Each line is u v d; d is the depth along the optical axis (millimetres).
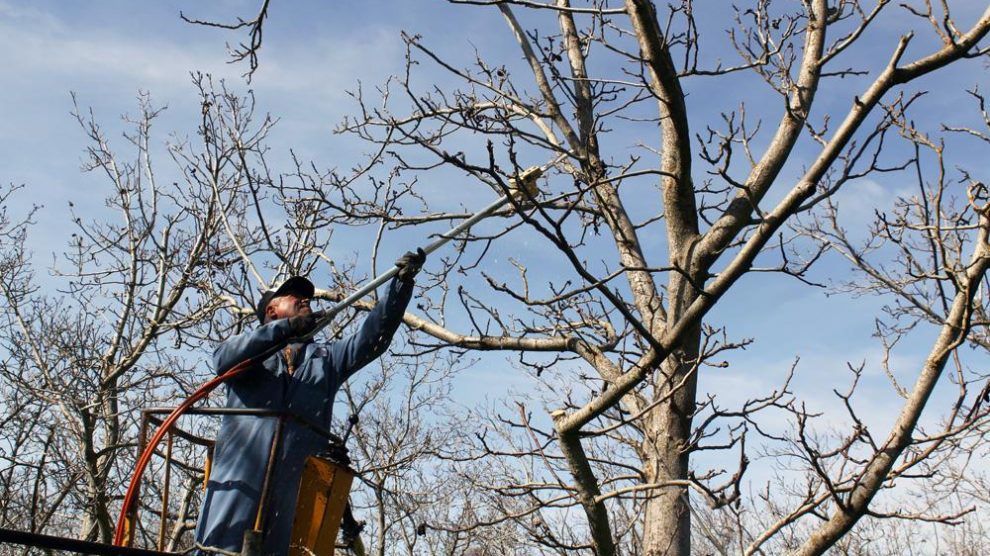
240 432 4746
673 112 6418
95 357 11258
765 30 6816
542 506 6105
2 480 11891
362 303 8438
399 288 5027
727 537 7172
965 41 5379
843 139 5477
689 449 6488
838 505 5703
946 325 6047
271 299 5484
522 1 6273
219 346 4805
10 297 11898
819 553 5871
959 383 5953
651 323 7262
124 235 11672
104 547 3756
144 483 11406
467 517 12102
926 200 6043
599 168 6406
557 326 7801
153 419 5102
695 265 6758
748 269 5590
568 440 5980
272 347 4727
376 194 8516
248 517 4512
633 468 6777
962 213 6887
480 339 7645
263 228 8312
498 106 8312
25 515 12445
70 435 11805
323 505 4949
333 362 5051
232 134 9305
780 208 5539
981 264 5629
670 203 6988
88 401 10953
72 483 10648
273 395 4863
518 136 7285
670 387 6832
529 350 7578
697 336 6992
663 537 6469
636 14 6164
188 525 8617
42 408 12102
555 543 6195
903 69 5355
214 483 4637
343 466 5102
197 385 11938
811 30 6879
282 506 4590
